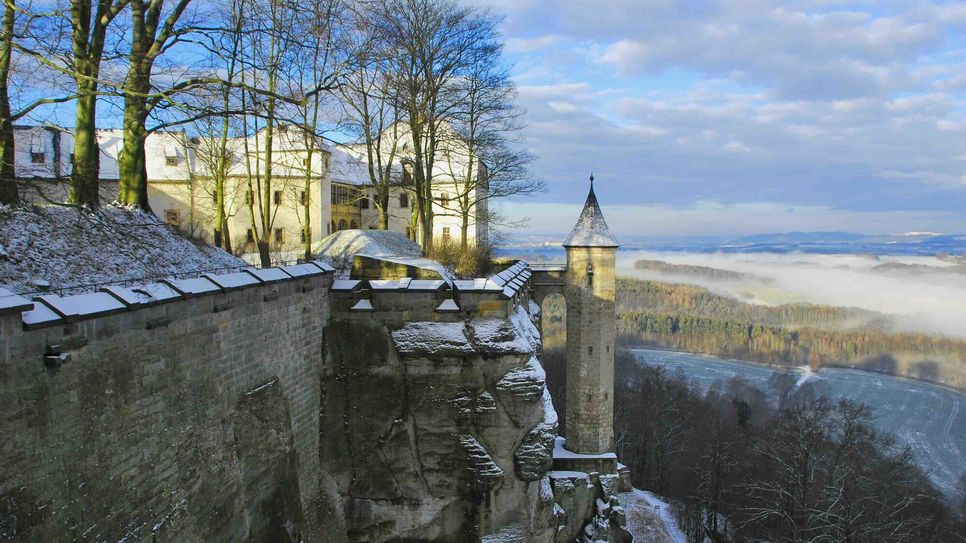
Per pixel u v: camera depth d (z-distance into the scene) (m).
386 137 48.66
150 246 15.98
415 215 37.03
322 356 19.09
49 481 8.68
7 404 8.02
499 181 38.94
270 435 15.45
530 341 22.30
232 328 13.80
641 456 57.59
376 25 26.78
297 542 16.70
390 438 19.19
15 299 8.19
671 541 41.91
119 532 10.04
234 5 19.84
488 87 35.38
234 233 48.88
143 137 17.83
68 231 13.73
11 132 13.38
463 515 19.33
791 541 34.19
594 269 37.88
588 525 35.97
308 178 26.02
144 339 10.80
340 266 24.47
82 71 14.40
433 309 19.42
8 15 12.82
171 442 11.52
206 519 12.57
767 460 49.34
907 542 36.47
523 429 19.62
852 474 35.62
